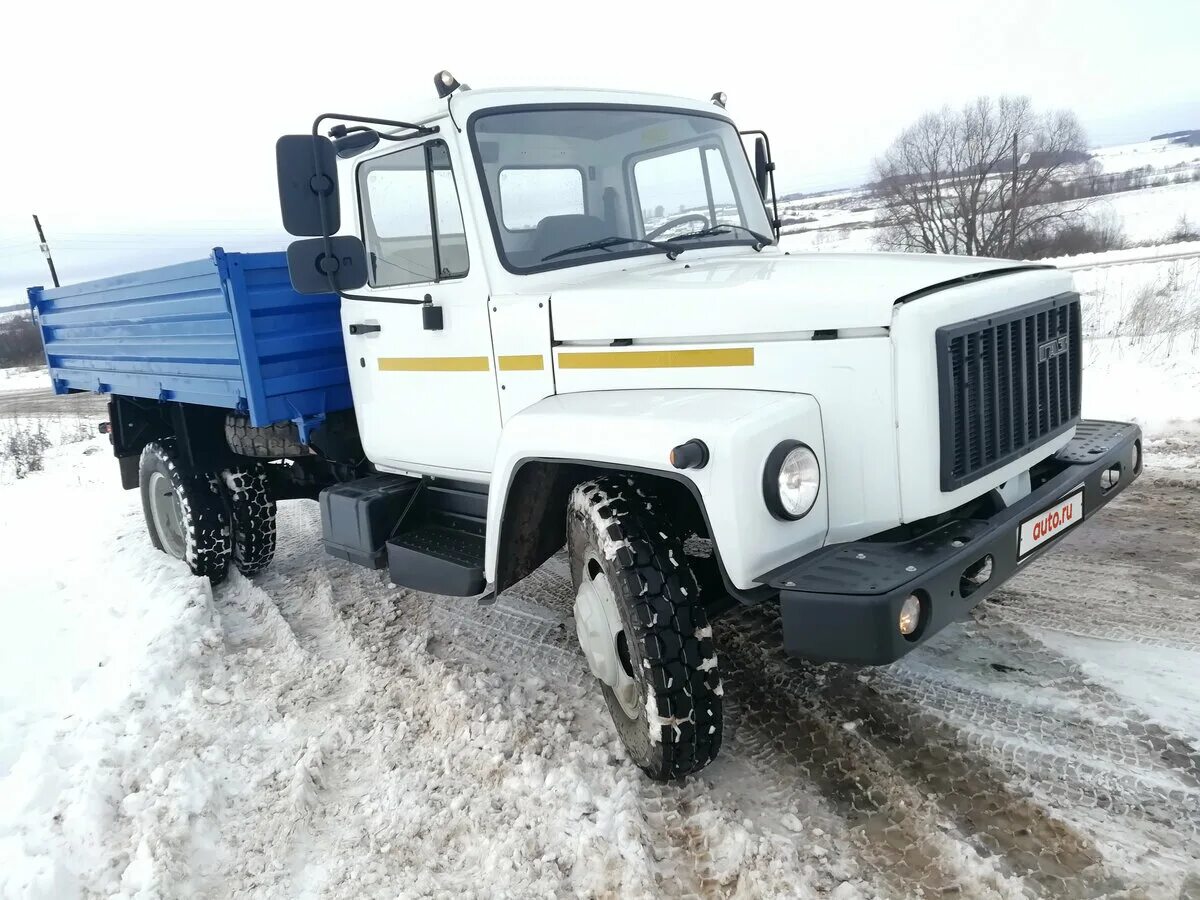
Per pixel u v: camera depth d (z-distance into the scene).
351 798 2.93
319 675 3.87
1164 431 6.18
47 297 6.45
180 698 3.74
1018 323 2.62
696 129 3.85
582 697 3.33
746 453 2.28
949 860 2.22
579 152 3.46
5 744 3.46
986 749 2.67
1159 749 2.57
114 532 6.81
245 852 2.71
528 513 3.11
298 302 4.08
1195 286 10.99
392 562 3.61
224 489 5.11
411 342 3.67
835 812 2.49
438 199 3.37
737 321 2.61
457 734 3.18
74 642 4.55
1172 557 3.95
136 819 2.87
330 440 4.31
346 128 3.41
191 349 4.44
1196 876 2.09
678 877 2.32
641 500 2.67
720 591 2.81
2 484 11.41
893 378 2.35
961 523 2.49
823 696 3.11
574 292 3.01
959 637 3.36
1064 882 2.12
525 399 3.25
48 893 2.54
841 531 2.49
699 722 2.51
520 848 2.50
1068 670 3.04
